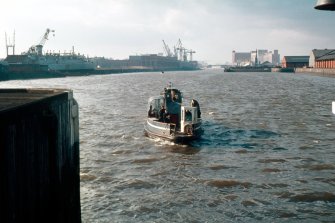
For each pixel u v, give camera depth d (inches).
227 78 6112.2
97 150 1105.4
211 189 782.5
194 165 954.1
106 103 2319.1
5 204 263.0
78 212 534.0
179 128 1259.8
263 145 1162.6
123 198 730.2
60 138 430.3
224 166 943.7
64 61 7849.4
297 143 1180.5
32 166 328.5
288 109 1969.7
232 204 704.4
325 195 738.8
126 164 961.5
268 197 735.7
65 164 455.8
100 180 834.8
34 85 4200.3
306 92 3029.0
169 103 1314.0
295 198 728.3
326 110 1919.3
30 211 318.7
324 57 6348.4
